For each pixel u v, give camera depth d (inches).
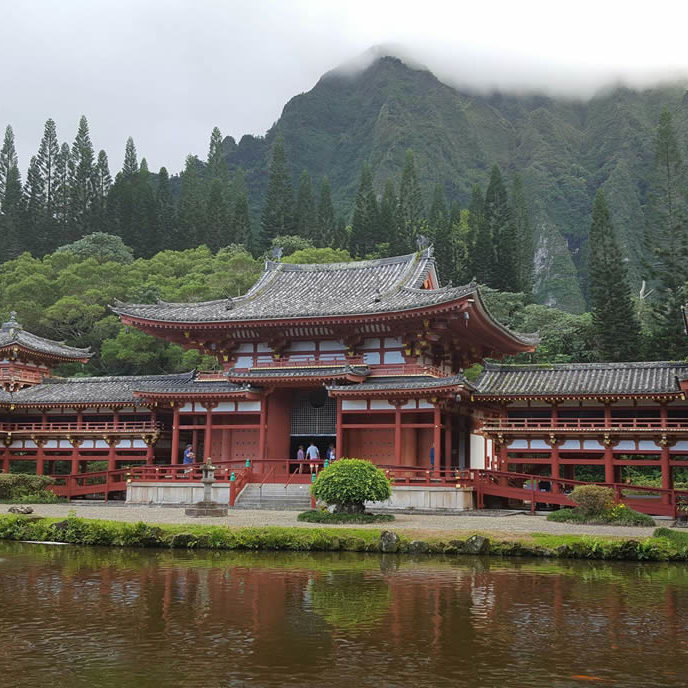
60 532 1274.6
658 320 3558.1
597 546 1074.7
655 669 576.1
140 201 5866.1
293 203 6151.6
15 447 2432.3
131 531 1214.9
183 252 5162.4
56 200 6323.8
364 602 791.1
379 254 5275.6
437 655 611.2
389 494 1498.5
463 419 2194.9
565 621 717.3
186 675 559.5
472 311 1918.1
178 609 759.7
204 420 2317.9
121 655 607.5
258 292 2304.4
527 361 3887.8
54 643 640.4
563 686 538.6
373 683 543.2
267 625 700.0
